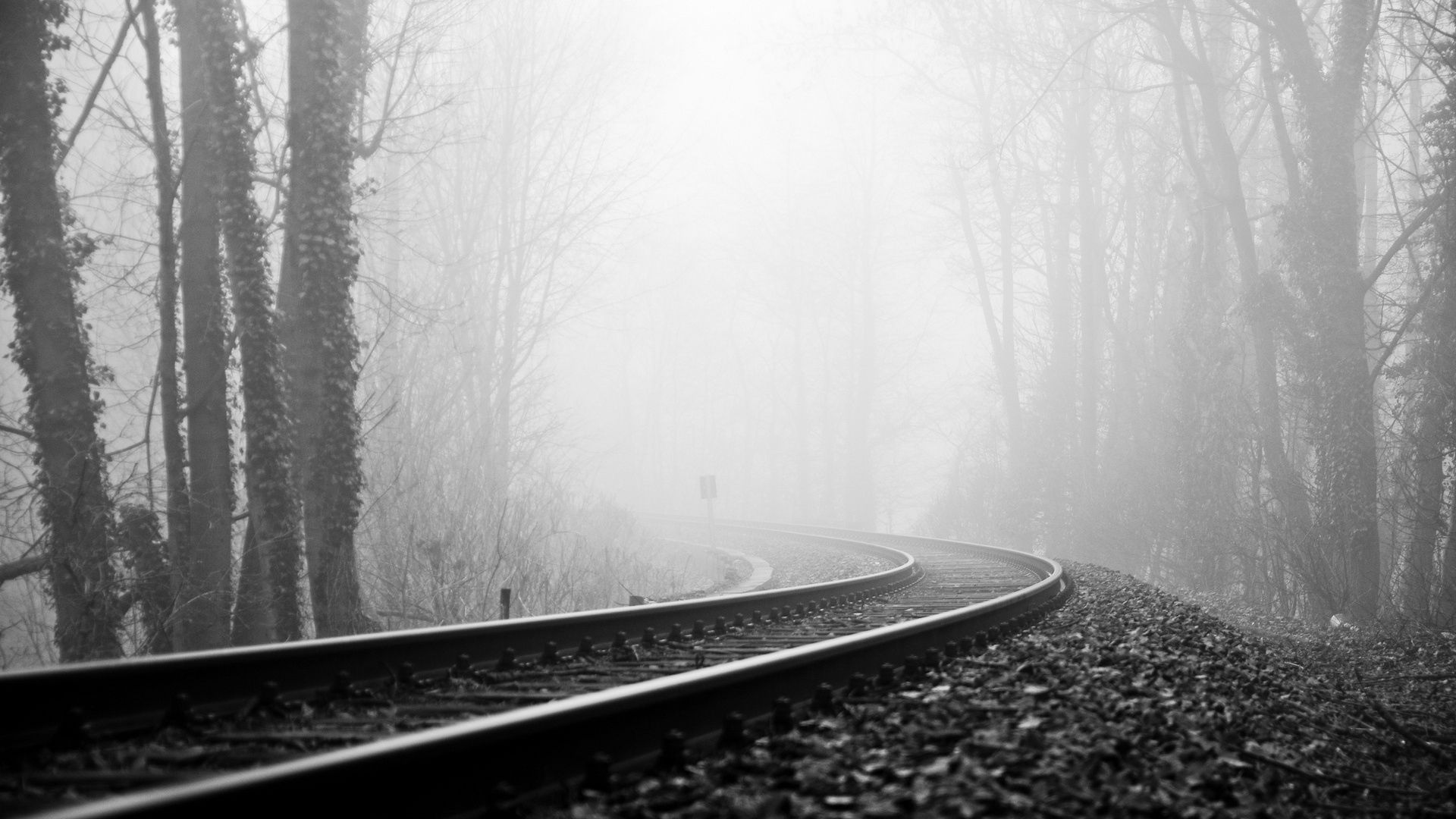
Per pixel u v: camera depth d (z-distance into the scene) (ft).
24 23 50.52
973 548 94.84
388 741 13.19
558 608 61.93
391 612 57.88
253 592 52.03
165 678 19.40
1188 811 15.76
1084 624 39.75
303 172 54.54
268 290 53.42
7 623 63.31
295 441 53.98
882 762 16.14
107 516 50.83
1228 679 28.12
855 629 39.24
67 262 51.70
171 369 52.65
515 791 14.82
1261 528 87.30
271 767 11.71
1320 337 83.20
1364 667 45.62
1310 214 83.76
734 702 20.06
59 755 16.52
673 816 13.65
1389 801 20.70
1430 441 75.92
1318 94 84.74
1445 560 72.74
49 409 50.42
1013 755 16.63
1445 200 78.48
